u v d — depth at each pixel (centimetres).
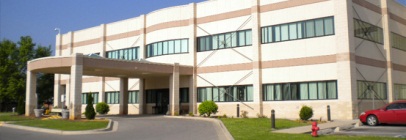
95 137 1817
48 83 7131
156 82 4106
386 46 3391
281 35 3250
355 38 2973
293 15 3186
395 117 2208
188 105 3812
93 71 3397
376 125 2286
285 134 1766
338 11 2927
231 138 1633
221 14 3650
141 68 3325
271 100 3272
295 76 3139
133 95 4422
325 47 2992
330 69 2948
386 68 3375
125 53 4522
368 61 3114
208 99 3688
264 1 3372
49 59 3091
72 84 2873
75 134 2003
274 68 3269
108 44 4744
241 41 3488
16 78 6294
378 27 3341
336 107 2884
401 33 3703
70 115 2867
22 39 6569
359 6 3088
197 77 3781
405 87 3681
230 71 3541
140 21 4334
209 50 3712
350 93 2812
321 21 3030
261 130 1989
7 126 2623
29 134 2019
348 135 1712
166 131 2052
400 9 3738
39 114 3334
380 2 3428
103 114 4188
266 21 3341
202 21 3784
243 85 3447
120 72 3506
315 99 3012
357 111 2853
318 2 3055
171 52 3931
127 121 2822
